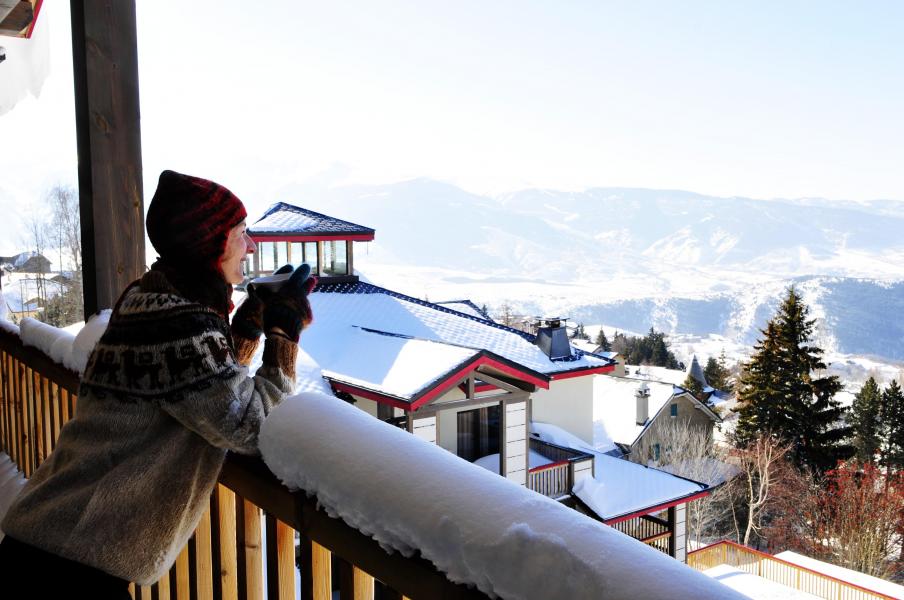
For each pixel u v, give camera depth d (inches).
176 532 50.6
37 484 52.4
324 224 599.2
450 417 425.7
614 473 561.9
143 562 49.6
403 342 446.0
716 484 1029.2
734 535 1060.5
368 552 38.4
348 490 37.6
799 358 1242.6
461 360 395.5
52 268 1116.5
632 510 495.8
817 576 585.6
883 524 957.8
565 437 576.7
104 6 98.9
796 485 1064.2
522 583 27.9
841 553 967.6
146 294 49.0
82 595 49.5
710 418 1197.7
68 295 1101.7
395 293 615.5
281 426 44.5
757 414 1247.5
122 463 48.3
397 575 36.3
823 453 1195.3
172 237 48.8
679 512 539.5
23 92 182.9
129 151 102.2
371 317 539.8
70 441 51.3
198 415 45.9
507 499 31.6
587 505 483.2
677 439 1070.4
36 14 169.8
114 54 100.0
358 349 454.0
